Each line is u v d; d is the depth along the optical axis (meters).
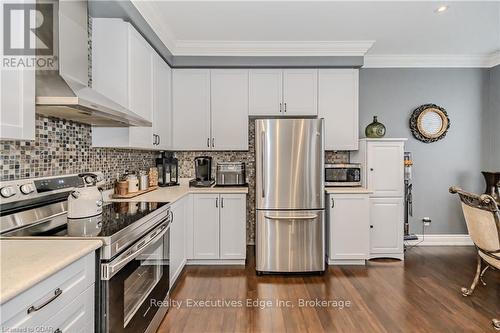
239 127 3.54
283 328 2.01
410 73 3.87
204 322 2.07
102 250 1.28
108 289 1.28
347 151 3.83
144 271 1.72
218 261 3.18
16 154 1.57
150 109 2.79
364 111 3.87
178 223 2.71
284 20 2.78
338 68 3.53
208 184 3.37
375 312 2.21
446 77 3.88
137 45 2.48
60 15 1.75
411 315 2.16
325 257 3.25
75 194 1.63
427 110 3.82
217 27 2.92
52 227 1.48
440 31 3.05
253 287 2.63
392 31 3.04
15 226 1.44
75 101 1.45
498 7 2.56
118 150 2.78
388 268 3.08
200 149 3.53
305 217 2.88
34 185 1.62
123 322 1.40
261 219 2.92
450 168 3.91
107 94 2.29
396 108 3.88
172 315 2.16
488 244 2.15
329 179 3.37
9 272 0.90
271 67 3.49
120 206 2.05
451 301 2.37
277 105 3.53
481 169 3.91
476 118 3.90
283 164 2.90
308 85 3.53
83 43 2.03
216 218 3.12
